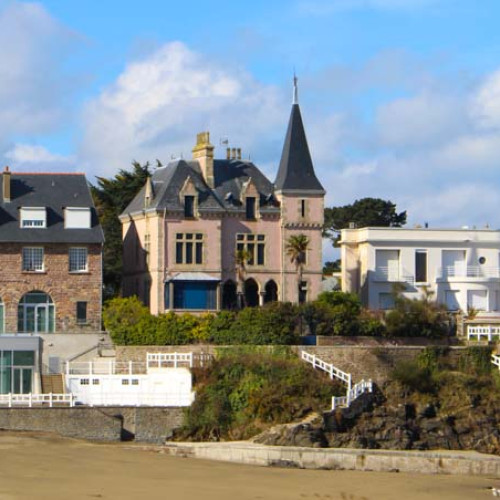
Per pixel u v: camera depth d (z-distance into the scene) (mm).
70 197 114000
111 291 131500
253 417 96375
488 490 75500
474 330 114250
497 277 125375
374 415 97125
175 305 116125
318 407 97125
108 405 96312
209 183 119688
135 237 122625
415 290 123625
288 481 76188
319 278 120375
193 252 117250
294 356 102625
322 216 120938
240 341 105062
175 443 92875
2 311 109750
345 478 78500
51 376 101500
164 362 101562
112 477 74000
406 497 72500
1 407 92062
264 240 119500
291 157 121562
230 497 69625
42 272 110500
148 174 139625
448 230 125062
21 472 73812
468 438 97062
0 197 112875
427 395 100562
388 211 174750
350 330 108562
